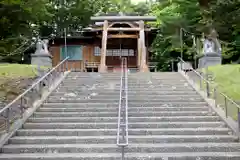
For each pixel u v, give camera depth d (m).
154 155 7.17
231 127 8.66
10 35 18.95
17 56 21.92
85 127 9.05
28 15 17.78
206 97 11.41
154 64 25.14
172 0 22.17
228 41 18.95
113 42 24.50
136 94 12.11
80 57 25.12
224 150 7.58
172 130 8.61
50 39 24.89
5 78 12.17
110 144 7.95
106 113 9.93
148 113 9.97
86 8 26.77
